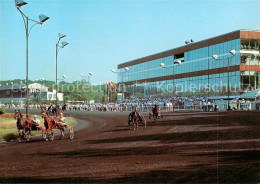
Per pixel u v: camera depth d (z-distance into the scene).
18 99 127.31
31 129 21.94
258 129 20.78
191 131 21.70
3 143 20.53
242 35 63.22
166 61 90.44
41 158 13.67
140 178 9.22
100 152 14.77
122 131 24.77
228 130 21.03
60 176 9.84
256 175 9.23
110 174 9.88
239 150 13.64
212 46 71.12
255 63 63.94
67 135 24.38
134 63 108.88
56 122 21.52
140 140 18.64
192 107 56.03
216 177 9.08
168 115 41.00
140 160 12.20
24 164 12.24
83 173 10.17
